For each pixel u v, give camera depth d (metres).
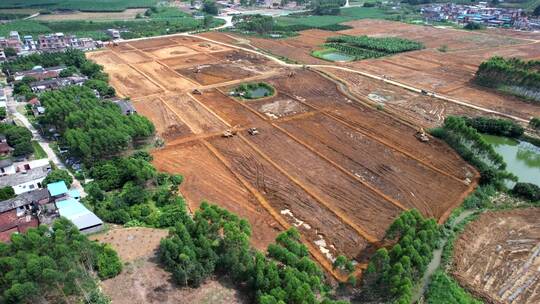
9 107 112.81
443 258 58.25
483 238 62.38
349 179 77.75
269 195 72.50
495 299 51.09
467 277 54.94
